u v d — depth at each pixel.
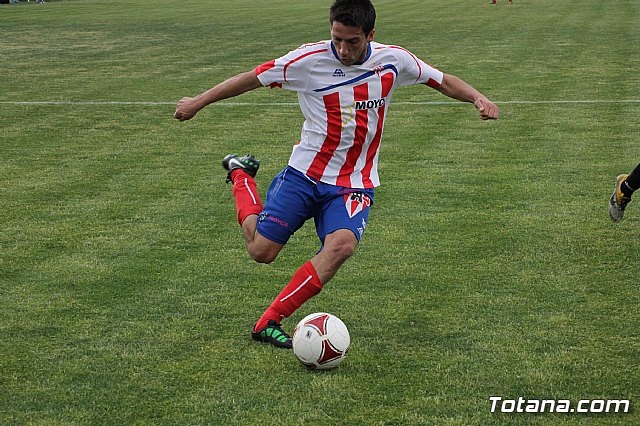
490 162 16.12
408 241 11.56
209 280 10.21
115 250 11.41
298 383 7.46
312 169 8.29
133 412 6.98
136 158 16.97
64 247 11.55
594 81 25.59
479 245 11.34
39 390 7.39
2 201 13.91
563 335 8.41
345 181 8.29
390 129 19.44
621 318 8.81
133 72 29.80
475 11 56.09
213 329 8.72
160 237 11.96
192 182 15.04
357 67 8.06
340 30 7.72
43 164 16.55
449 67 29.45
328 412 6.93
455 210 13.04
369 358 7.95
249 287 9.96
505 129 19.19
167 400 7.18
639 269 10.30
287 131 19.47
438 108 21.95
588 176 14.95
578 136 18.25
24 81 27.88
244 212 8.59
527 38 38.22
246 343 8.35
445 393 7.24
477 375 7.57
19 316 9.12
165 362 7.93
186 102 8.29
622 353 7.98
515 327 8.62
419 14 54.28
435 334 8.49
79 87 26.53
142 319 9.00
